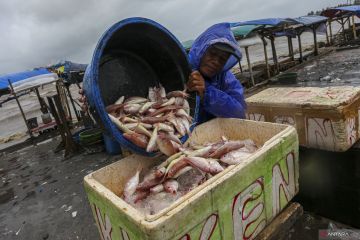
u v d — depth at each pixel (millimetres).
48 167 7020
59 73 12180
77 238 3627
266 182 1913
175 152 2102
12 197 5570
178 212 1367
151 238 1286
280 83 10742
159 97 2430
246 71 15188
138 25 2080
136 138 1950
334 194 2957
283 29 13453
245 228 1790
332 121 2676
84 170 6219
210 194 1517
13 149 10008
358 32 23625
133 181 1997
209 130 2816
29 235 3955
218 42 2727
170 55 2426
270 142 2004
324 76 10367
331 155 2840
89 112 2127
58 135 10555
